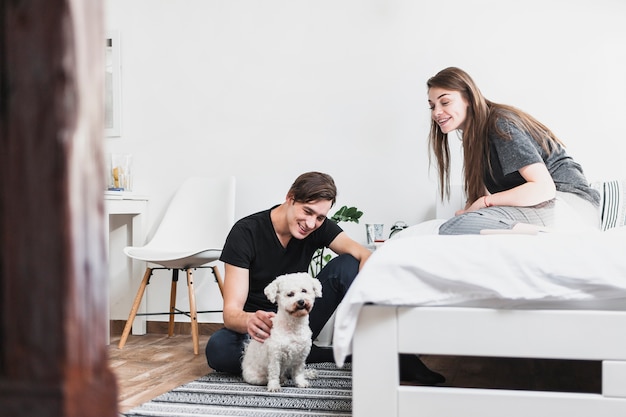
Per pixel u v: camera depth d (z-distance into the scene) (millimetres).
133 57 3725
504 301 1359
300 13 3543
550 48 3254
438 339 1358
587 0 3215
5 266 389
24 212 386
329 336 2604
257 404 1832
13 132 386
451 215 3246
